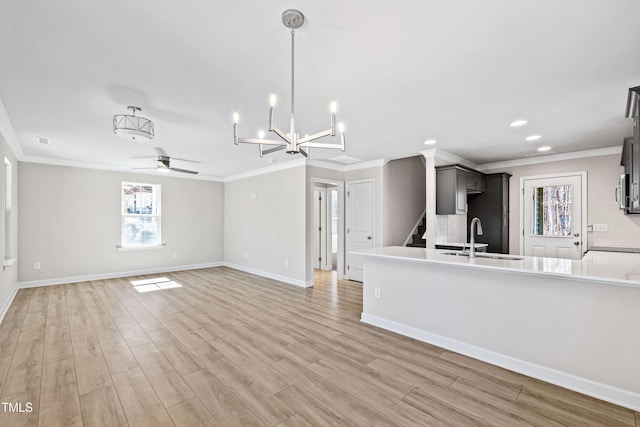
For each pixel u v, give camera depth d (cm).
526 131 374
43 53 197
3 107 288
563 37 181
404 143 434
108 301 445
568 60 207
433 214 471
